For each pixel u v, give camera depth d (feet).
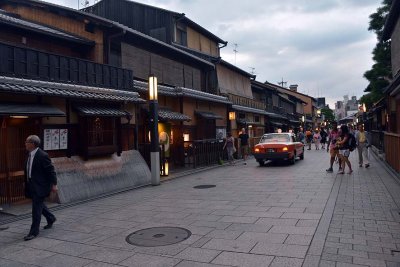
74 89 31.86
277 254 15.10
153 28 71.77
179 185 37.17
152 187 36.65
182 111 55.88
